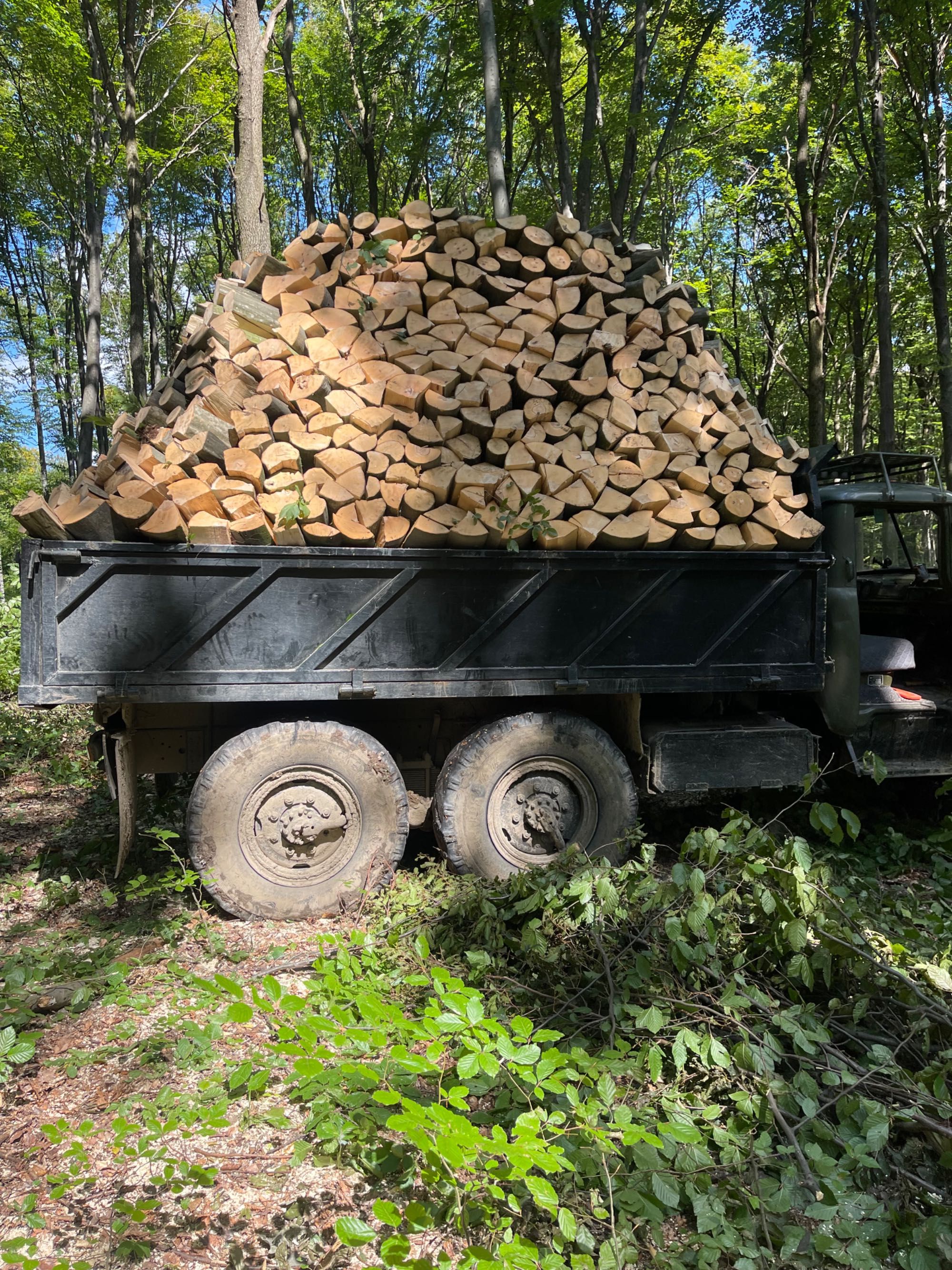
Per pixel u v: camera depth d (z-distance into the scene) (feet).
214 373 13.48
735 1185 6.88
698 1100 7.90
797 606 14.30
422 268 14.79
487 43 29.22
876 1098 8.04
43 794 18.93
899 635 17.98
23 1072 8.50
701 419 14.39
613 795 13.58
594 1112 6.62
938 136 46.42
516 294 14.84
